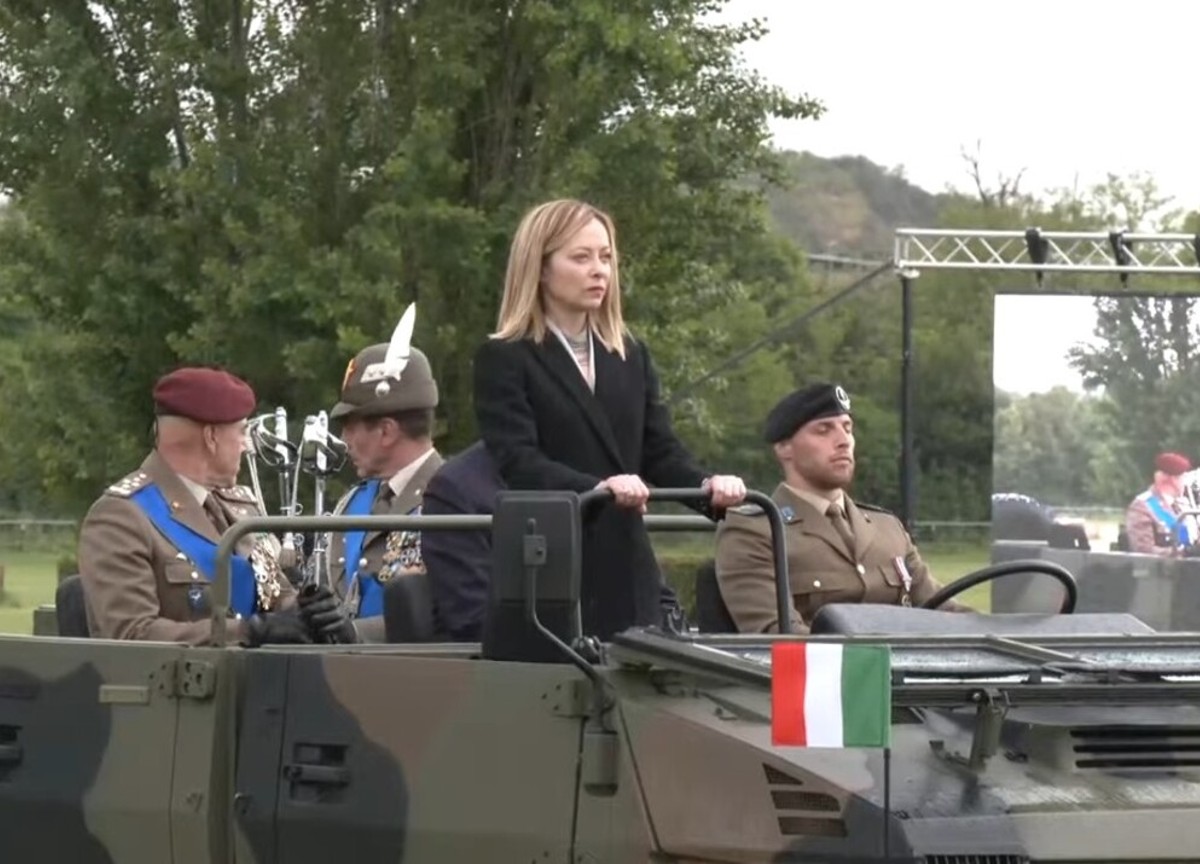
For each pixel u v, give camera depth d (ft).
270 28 166.50
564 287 46.91
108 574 52.47
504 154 167.02
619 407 47.19
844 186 471.21
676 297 174.91
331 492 133.59
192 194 162.40
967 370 325.83
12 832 45.52
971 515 308.60
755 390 241.96
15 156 168.96
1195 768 38.06
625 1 164.25
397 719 41.11
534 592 38.63
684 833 37.45
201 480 54.34
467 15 163.84
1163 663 41.96
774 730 35.40
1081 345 138.41
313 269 157.99
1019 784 37.04
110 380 171.94
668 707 38.58
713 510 46.19
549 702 39.37
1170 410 137.59
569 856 38.88
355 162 165.27
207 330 159.63
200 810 43.19
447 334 158.71
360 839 41.27
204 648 43.70
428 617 49.85
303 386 159.94
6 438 179.42
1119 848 35.65
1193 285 161.38
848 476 59.93
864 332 334.65
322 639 49.39
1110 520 138.51
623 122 165.37
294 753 42.34
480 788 40.01
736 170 180.55
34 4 169.48
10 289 173.68
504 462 46.24
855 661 35.14
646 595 46.24
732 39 176.96
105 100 166.09
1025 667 41.27
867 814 35.70
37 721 45.37
